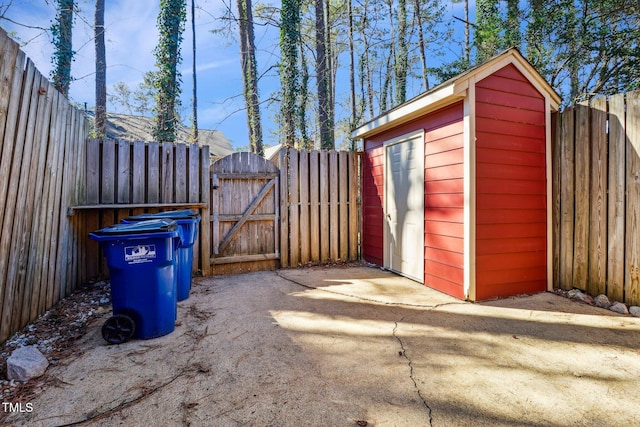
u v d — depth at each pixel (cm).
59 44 705
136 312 262
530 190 390
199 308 348
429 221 432
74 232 396
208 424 162
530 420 163
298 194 569
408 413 170
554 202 403
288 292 409
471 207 359
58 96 338
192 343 258
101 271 445
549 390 190
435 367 218
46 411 171
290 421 164
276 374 210
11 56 243
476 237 362
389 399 182
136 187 460
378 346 251
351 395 186
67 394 187
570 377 204
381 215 554
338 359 230
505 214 376
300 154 572
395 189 512
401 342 259
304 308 345
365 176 607
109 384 198
